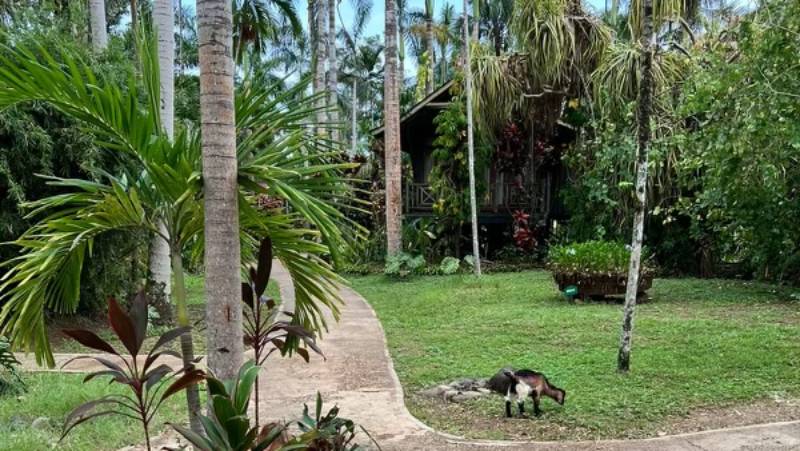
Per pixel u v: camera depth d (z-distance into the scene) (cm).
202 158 253
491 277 1336
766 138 735
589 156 1398
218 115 249
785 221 920
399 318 918
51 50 676
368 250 1633
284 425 225
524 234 1527
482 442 399
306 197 256
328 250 295
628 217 1285
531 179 1605
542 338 711
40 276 261
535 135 1573
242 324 271
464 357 639
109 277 876
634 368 551
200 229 286
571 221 1448
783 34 714
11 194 691
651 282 991
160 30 763
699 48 1017
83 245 272
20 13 750
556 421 432
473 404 482
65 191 753
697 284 1127
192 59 2177
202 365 592
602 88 1267
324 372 601
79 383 526
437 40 3238
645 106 534
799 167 839
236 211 255
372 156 1856
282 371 607
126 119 253
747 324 737
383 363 637
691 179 1136
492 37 3284
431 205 1684
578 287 977
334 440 248
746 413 436
